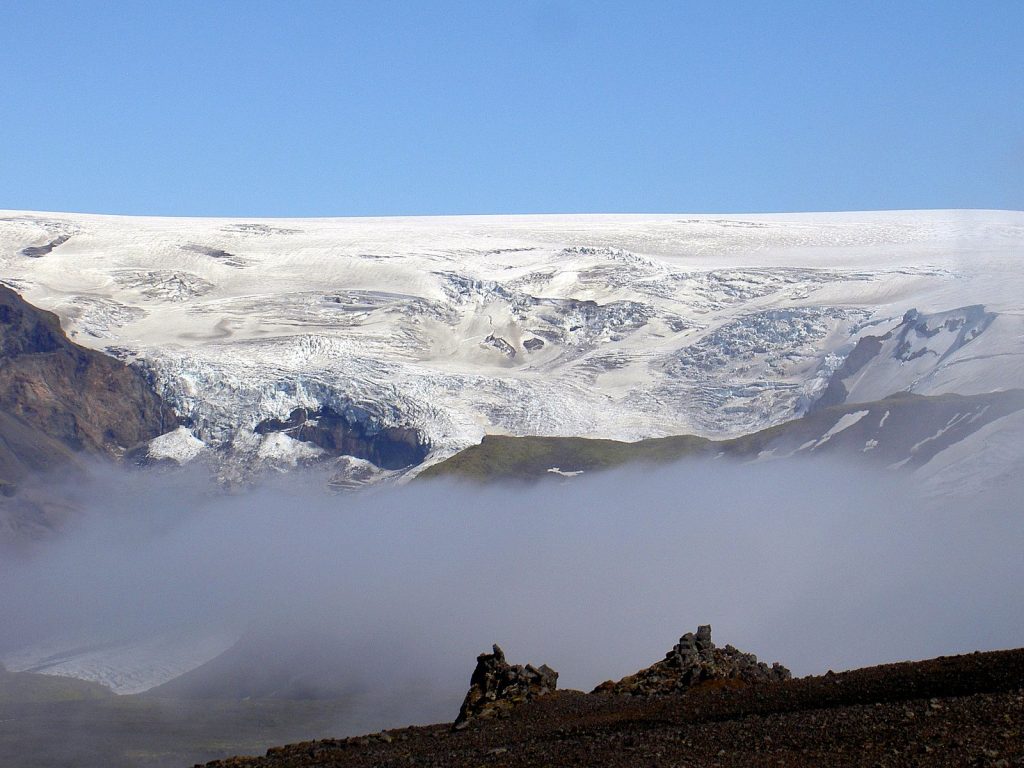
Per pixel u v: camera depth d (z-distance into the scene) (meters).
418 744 57.31
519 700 64.19
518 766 45.31
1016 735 37.06
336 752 59.28
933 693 44.84
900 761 36.66
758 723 44.97
